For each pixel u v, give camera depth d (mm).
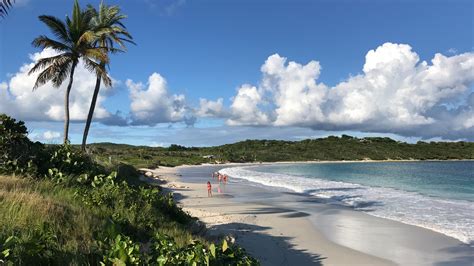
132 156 85188
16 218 6777
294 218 18234
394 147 174000
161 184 35594
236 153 149250
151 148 136875
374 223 17234
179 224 11508
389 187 36875
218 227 15102
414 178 51250
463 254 12234
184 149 151250
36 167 12758
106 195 10750
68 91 20344
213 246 5934
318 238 14078
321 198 27109
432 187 37594
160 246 5926
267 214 19266
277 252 11984
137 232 8781
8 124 13570
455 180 47250
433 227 16359
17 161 12883
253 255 11445
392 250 12617
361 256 11844
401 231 15539
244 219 17328
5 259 4789
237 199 26016
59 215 7559
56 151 14695
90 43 21531
